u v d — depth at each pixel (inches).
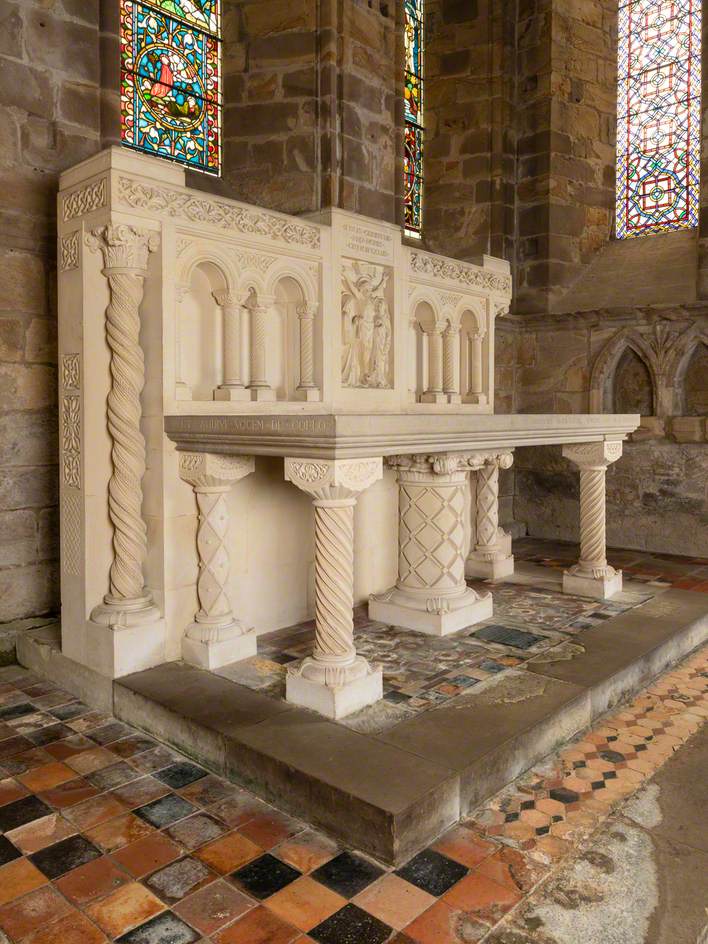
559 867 100.7
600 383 301.4
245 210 164.1
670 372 284.8
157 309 151.3
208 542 157.8
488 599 191.6
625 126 331.3
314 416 123.9
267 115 255.4
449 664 158.1
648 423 289.3
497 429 164.7
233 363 166.4
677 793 120.3
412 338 213.2
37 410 186.7
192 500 159.0
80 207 150.5
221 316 167.8
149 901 93.7
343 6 250.8
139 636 151.7
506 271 242.4
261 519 178.7
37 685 165.0
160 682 146.3
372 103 265.6
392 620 185.8
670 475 288.2
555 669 154.9
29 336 184.7
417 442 142.3
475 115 319.9
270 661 159.2
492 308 238.5
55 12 187.3
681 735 141.6
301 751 117.8
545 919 90.4
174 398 153.9
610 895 94.8
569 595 213.5
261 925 89.5
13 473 183.0
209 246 159.6
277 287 182.5
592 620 189.5
